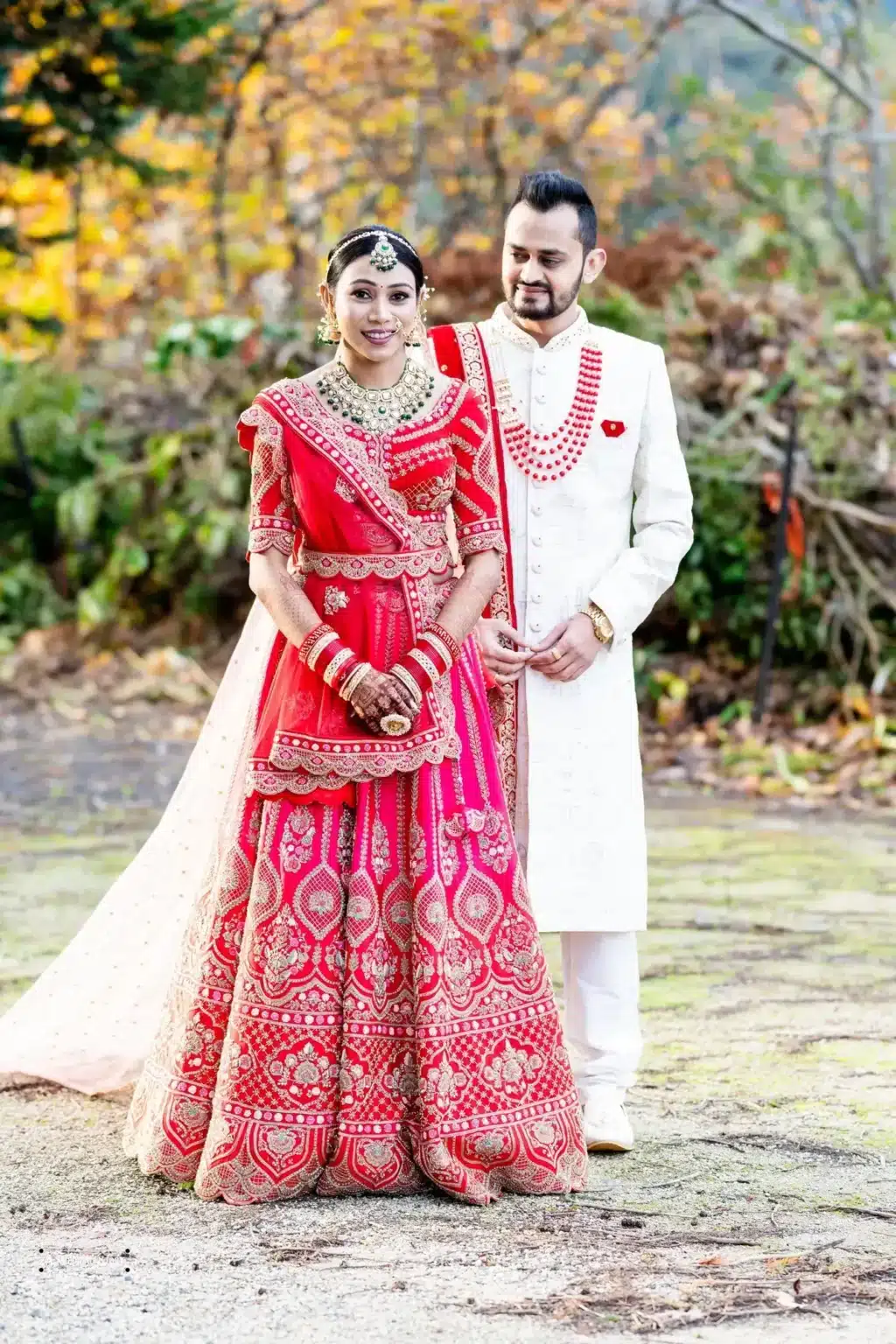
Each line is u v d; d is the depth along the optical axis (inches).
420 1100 143.6
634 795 163.6
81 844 297.0
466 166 629.9
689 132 679.7
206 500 490.0
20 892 259.6
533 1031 147.9
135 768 370.0
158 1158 147.4
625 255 479.8
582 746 160.7
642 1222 138.4
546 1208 142.2
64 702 446.6
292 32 622.8
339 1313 119.7
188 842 169.8
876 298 476.1
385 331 146.3
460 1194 143.1
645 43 610.2
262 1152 142.6
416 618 148.3
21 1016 173.3
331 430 147.7
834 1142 157.8
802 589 406.3
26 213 613.0
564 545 161.9
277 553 149.3
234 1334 116.1
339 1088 144.6
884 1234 135.7
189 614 493.0
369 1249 132.5
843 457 404.8
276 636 154.1
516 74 631.2
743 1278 126.3
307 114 644.1
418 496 149.7
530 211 158.9
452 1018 144.6
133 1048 172.2
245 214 646.5
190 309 625.0
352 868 145.9
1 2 389.4
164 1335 116.0
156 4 417.1
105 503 509.4
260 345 494.3
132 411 518.0
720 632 425.1
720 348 427.5
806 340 418.9
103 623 495.5
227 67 453.7
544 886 158.9
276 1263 129.3
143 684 455.8
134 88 414.9
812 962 225.0
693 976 217.9
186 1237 134.8
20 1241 133.6
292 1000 144.0
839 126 605.9
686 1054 185.3
